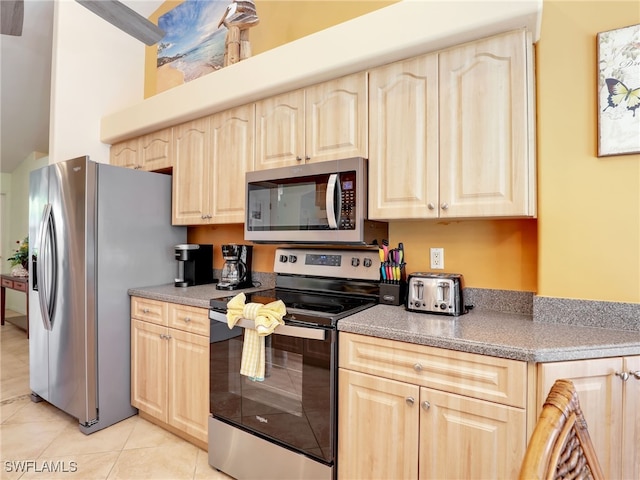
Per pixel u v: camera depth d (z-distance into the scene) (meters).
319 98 1.92
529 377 1.13
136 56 3.32
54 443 2.08
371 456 1.41
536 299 1.51
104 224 2.27
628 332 1.32
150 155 2.76
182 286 2.49
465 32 1.47
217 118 2.36
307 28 2.37
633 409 1.16
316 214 1.84
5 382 2.97
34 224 2.59
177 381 2.10
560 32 1.48
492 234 1.77
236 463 1.78
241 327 1.74
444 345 1.26
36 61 3.55
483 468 1.19
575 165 1.45
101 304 2.25
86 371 2.17
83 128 2.92
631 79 1.36
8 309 5.68
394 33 1.62
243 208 2.21
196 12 3.04
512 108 1.43
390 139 1.70
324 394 1.50
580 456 0.63
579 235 1.44
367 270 1.96
